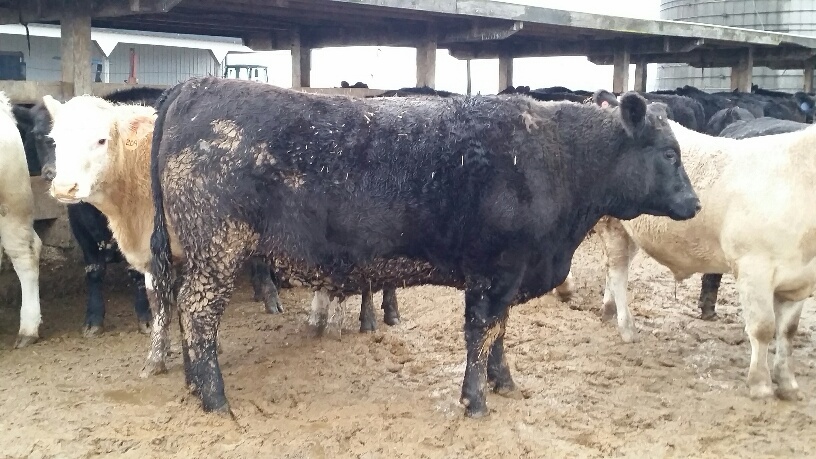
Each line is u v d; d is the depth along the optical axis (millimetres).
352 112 4527
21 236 6047
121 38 18750
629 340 6285
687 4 29875
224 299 4668
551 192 4512
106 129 5133
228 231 4477
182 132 4512
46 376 5375
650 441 4422
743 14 28094
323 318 6375
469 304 4668
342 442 4355
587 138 4668
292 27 11477
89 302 6508
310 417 4703
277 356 5863
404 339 6324
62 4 7555
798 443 4395
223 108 4508
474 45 15648
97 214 6246
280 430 4500
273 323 6820
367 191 4387
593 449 4312
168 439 4352
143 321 6492
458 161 4379
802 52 18219
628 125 4527
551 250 4672
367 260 4531
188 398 4949
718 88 27234
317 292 6352
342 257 4516
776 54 18781
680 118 13609
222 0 8188
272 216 4457
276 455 4184
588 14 10867
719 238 5230
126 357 5832
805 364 5746
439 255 4555
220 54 22672
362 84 12461
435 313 7090
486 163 4371
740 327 6738
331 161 4387
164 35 19797
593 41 14766
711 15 28938
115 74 20922
